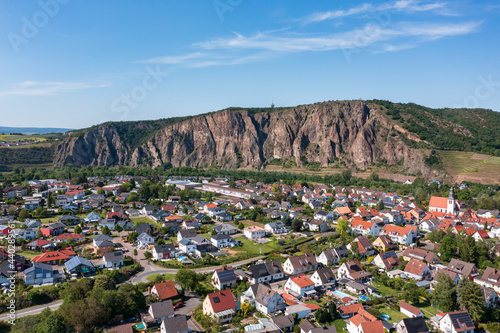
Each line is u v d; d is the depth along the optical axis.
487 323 85.69
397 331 81.00
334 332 77.62
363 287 102.19
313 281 106.69
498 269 118.50
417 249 132.62
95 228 169.62
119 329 76.50
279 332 78.62
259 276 108.19
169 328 77.38
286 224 179.88
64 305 83.56
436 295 94.06
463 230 152.88
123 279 109.31
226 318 84.88
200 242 140.25
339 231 163.38
